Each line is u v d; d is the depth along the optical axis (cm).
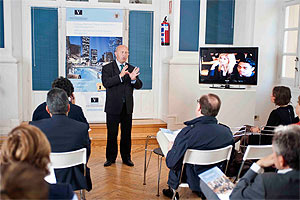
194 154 284
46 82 643
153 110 684
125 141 484
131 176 443
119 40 639
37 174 115
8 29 580
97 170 462
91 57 633
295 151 167
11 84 589
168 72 624
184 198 374
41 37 632
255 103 552
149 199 374
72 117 341
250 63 512
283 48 590
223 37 657
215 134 284
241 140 350
